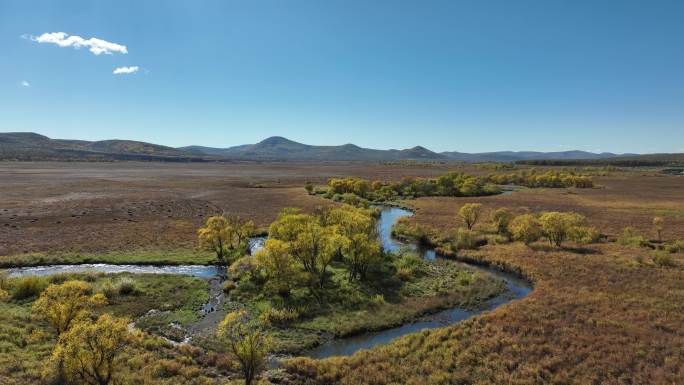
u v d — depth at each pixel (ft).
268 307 91.61
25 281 93.71
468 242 151.74
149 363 62.75
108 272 119.34
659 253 126.00
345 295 100.01
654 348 67.77
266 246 104.83
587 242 155.02
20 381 53.36
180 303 93.76
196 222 196.24
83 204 246.27
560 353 66.64
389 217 231.30
